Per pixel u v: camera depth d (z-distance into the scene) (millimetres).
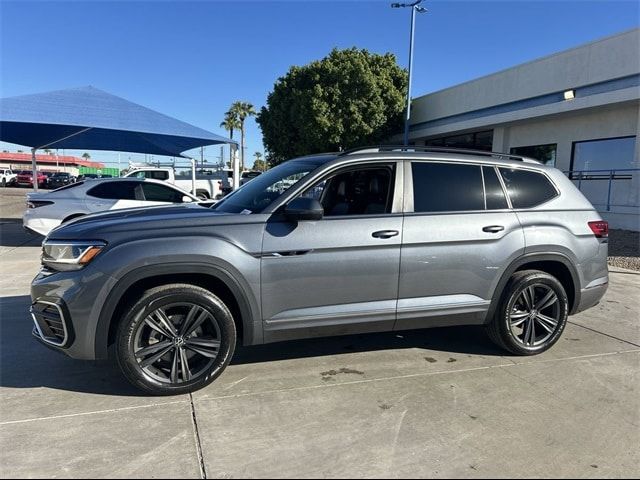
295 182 3982
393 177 4160
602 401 3707
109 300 3445
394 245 3996
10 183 45656
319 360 4410
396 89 26141
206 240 3598
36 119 9969
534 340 4594
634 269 9367
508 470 2842
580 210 4727
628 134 15109
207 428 3217
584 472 2836
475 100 20859
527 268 4605
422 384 3945
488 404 3623
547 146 18484
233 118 63594
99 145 15383
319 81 25219
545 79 16969
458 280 4234
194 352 3727
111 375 4031
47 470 2750
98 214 4273
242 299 3705
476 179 4414
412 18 22719
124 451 2945
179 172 24031
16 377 3984
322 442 3080
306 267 3803
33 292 3641
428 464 2879
